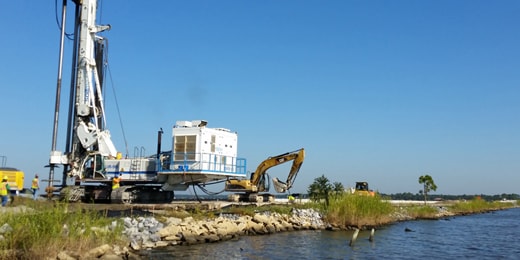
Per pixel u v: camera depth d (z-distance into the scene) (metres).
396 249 29.14
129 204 35.25
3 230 17.61
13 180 35.34
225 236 28.42
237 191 46.06
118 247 20.95
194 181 38.81
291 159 47.47
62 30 42.62
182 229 26.69
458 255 28.22
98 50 42.91
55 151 40.97
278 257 23.97
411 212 60.28
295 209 40.59
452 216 68.06
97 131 40.75
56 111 41.69
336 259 24.58
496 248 31.59
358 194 42.94
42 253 17.33
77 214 20.59
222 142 39.88
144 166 39.84
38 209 19.48
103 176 40.44
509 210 101.62
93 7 42.69
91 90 41.56
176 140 38.59
